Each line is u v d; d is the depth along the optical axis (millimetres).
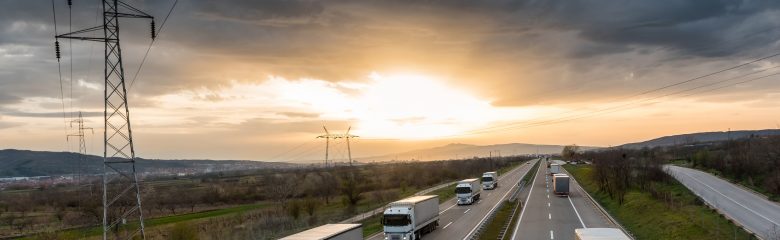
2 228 86312
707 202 60406
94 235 75875
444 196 93375
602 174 82562
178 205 121688
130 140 46906
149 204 119500
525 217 58438
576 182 115438
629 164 84875
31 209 116938
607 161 85312
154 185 171625
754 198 65688
